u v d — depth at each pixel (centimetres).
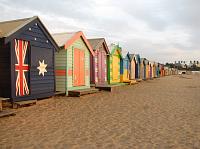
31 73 1221
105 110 1111
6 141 644
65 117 943
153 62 5566
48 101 1352
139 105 1272
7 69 1099
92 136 696
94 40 2278
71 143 632
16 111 1047
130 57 3272
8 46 1095
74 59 1675
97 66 2236
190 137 695
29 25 1201
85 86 1841
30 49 1216
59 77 1602
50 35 1353
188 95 1789
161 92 2005
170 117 970
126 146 612
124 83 2770
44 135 700
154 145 623
